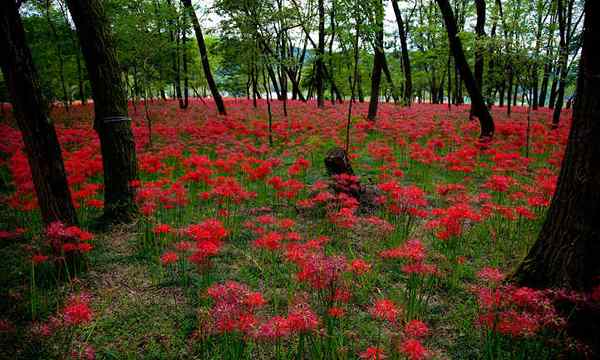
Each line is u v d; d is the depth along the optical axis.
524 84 12.04
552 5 15.84
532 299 3.26
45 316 4.11
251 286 4.79
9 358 3.48
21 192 6.00
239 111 20.88
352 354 3.59
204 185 8.40
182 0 17.44
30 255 5.16
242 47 12.92
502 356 3.51
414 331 3.02
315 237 6.01
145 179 8.83
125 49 14.45
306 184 8.81
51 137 4.57
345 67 28.17
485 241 5.96
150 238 5.80
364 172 9.70
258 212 7.22
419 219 6.89
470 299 4.46
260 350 3.67
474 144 11.35
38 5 18.14
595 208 3.40
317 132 13.60
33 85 4.34
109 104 6.26
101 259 5.41
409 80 22.45
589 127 3.36
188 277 4.98
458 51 11.90
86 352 3.26
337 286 3.66
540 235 3.92
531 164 10.09
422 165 10.01
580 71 3.45
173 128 14.14
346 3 8.91
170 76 21.00
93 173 7.97
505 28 12.38
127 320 4.14
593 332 3.37
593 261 3.44
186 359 3.58
